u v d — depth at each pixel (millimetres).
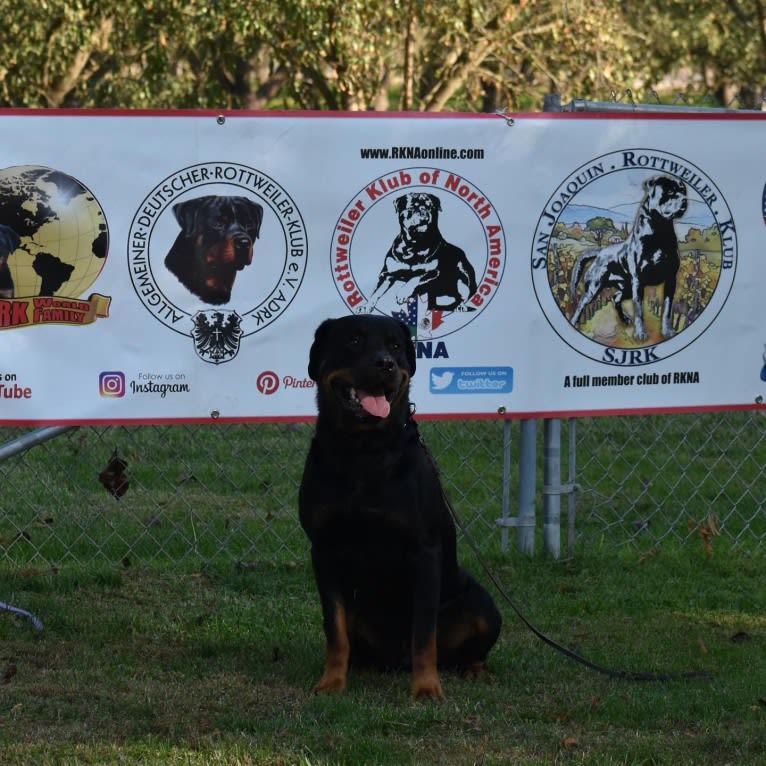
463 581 4828
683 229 6469
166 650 5148
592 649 5254
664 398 6551
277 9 15695
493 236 6270
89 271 5988
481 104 20891
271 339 6156
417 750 3945
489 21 17547
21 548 6676
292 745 3965
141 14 16969
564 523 7426
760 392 6633
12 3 16641
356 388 4348
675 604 5969
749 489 7867
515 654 5164
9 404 6000
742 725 4227
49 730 4117
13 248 5914
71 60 18203
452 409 6344
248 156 6031
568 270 6367
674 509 7770
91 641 5246
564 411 6449
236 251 6074
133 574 6352
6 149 5859
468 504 7785
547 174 6285
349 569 4660
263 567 6500
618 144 6336
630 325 6461
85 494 7766
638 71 18953
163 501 7707
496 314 6320
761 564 6668
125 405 6090
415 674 4504
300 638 5340
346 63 16219
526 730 4172
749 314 6586
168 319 6070
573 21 17391
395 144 6125
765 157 6492
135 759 3842
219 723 4195
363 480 4418
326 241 6145
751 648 5277
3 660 4938
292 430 9344
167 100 18828
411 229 6203
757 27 21703
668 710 4379
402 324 4727
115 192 5957
